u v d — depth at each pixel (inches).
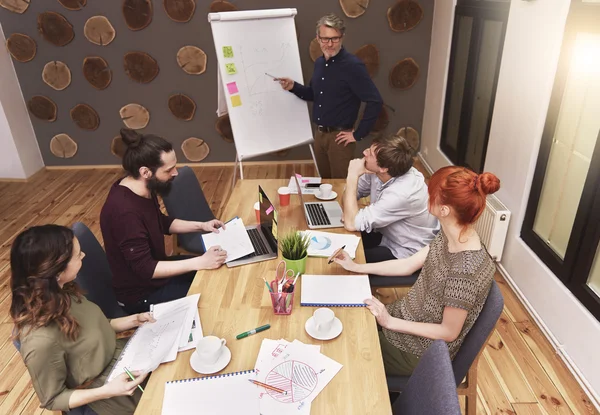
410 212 89.2
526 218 113.0
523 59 112.1
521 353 99.1
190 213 108.0
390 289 119.7
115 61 183.6
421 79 190.4
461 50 160.4
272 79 156.4
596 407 86.0
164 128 197.2
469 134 155.8
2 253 139.9
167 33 179.5
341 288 72.8
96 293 77.1
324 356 59.5
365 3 176.6
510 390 90.2
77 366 59.9
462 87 160.2
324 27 128.2
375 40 183.2
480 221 126.7
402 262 80.0
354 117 143.3
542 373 94.2
